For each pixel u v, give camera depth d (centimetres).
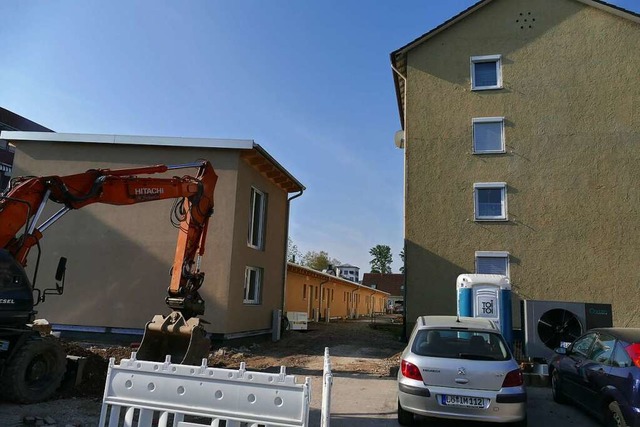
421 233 1745
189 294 946
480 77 1836
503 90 1788
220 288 1407
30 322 785
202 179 1041
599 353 728
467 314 1192
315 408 793
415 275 1723
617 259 1609
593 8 1780
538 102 1756
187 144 1468
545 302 1128
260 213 1741
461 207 1736
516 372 648
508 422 631
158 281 1428
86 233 1477
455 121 1798
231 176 1473
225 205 1455
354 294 4375
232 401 458
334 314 3509
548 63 1775
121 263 1452
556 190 1688
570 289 1623
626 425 604
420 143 1808
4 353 757
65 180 830
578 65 1753
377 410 787
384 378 1060
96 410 729
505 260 1684
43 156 1530
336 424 705
